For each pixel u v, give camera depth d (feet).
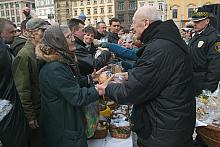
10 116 5.73
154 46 6.04
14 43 11.93
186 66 6.21
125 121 8.24
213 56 10.62
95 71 8.92
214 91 9.99
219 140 7.15
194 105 6.56
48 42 6.46
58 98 6.56
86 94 6.49
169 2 143.02
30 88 8.75
